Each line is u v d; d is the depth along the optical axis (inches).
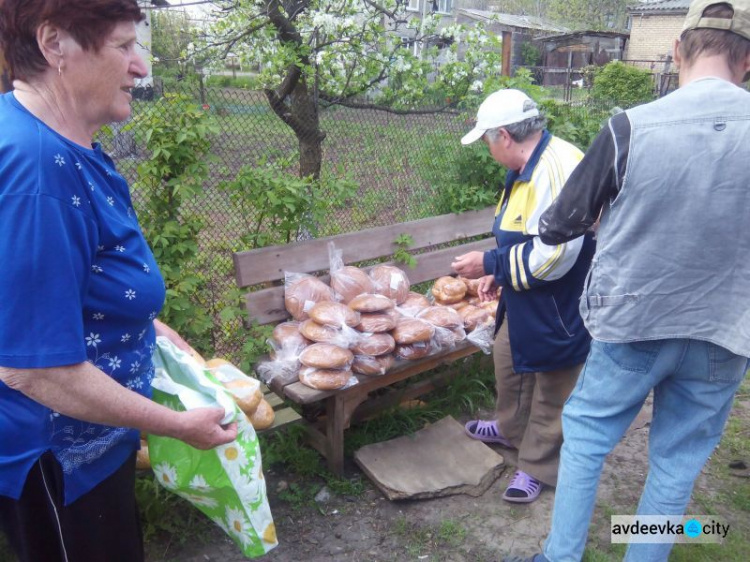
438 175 170.9
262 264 120.9
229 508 69.7
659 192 67.6
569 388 106.7
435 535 104.4
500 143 103.3
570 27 1887.3
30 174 47.1
